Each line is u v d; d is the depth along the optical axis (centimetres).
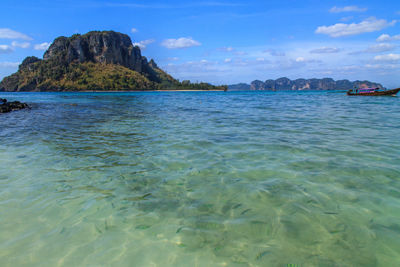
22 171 543
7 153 694
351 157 616
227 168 551
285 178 490
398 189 432
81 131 1041
